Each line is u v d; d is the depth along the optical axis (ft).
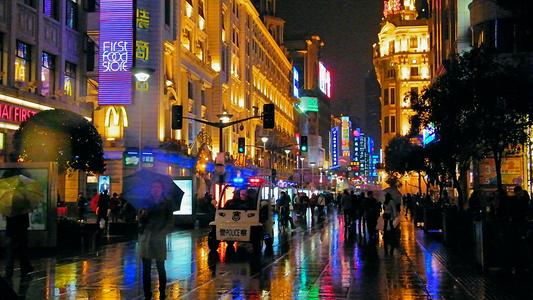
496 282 42.65
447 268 50.85
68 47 119.65
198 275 47.03
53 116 75.77
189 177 106.63
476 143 72.08
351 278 45.19
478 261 49.60
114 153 144.87
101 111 148.15
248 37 270.67
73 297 36.65
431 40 246.27
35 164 62.54
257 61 292.40
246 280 44.27
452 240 72.64
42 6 107.76
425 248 69.46
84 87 127.65
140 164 142.72
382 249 68.95
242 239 64.80
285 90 384.68
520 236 46.47
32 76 104.73
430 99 72.95
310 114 507.30
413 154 129.80
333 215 183.01
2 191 43.55
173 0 163.63
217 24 212.84
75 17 125.39
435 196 201.98
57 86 113.80
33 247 62.85
